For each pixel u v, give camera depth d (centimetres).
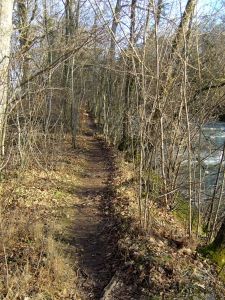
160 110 575
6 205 533
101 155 1548
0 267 434
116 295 433
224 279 468
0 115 549
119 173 1081
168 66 600
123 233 582
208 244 550
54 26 965
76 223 688
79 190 945
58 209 738
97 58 1564
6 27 570
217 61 679
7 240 472
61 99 1537
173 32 571
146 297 417
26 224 552
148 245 514
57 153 1293
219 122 1577
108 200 827
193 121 727
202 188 890
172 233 580
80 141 1823
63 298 420
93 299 432
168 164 779
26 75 673
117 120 1590
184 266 467
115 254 538
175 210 764
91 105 4075
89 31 622
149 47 609
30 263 458
